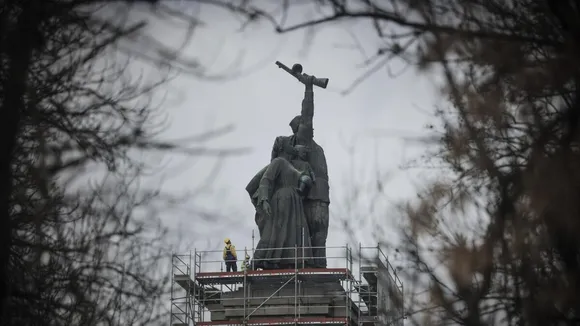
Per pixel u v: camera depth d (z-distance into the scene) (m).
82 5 37.31
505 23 36.75
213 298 100.00
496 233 37.53
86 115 41.25
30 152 41.69
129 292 45.22
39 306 43.22
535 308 36.91
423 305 39.62
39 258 42.84
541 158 36.66
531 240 36.97
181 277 97.25
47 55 40.12
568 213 36.22
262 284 98.44
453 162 39.91
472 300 37.84
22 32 37.28
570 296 36.56
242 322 96.88
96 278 44.53
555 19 36.09
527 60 36.88
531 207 36.75
